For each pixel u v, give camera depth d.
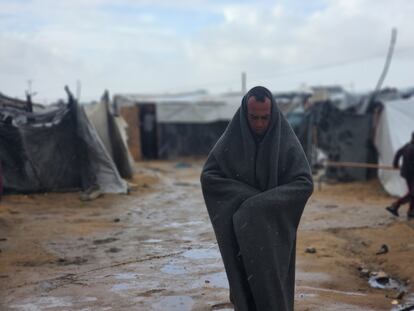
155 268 7.09
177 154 29.23
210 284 6.29
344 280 6.62
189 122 28.81
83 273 6.88
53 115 15.09
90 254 7.97
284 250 3.29
